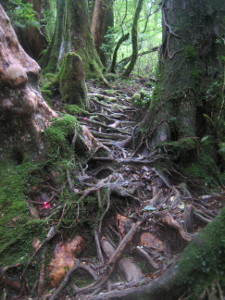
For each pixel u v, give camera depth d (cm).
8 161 373
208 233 231
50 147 389
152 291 231
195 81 455
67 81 680
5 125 369
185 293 223
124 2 1550
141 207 354
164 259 287
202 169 416
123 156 470
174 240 301
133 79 1171
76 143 423
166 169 412
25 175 356
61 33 1031
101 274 284
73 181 373
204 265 221
